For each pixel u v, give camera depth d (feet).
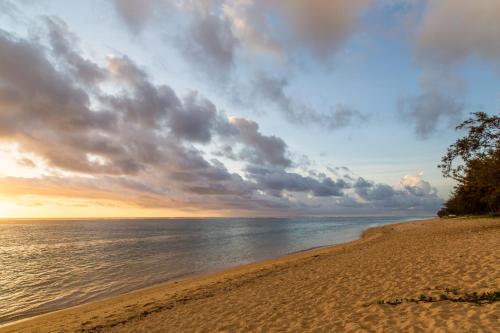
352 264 48.88
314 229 272.51
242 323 26.37
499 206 137.28
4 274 82.07
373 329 20.22
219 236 203.00
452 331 17.75
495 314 19.21
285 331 22.75
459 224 119.85
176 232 277.44
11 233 307.78
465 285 26.63
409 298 25.43
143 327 30.32
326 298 30.25
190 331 26.58
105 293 57.21
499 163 68.49
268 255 97.81
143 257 106.73
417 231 115.96
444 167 77.51
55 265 96.48
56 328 34.50
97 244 169.78
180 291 48.21
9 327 38.73
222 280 54.29
